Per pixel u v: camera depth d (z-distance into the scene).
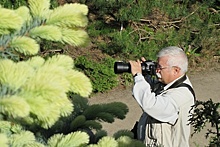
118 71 2.71
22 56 1.55
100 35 8.20
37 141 1.72
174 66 2.67
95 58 7.47
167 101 2.55
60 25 1.36
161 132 2.65
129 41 7.63
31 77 1.07
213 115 1.95
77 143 1.56
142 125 2.84
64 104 1.03
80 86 1.12
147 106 2.49
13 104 0.99
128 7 7.39
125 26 8.12
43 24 1.37
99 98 6.80
